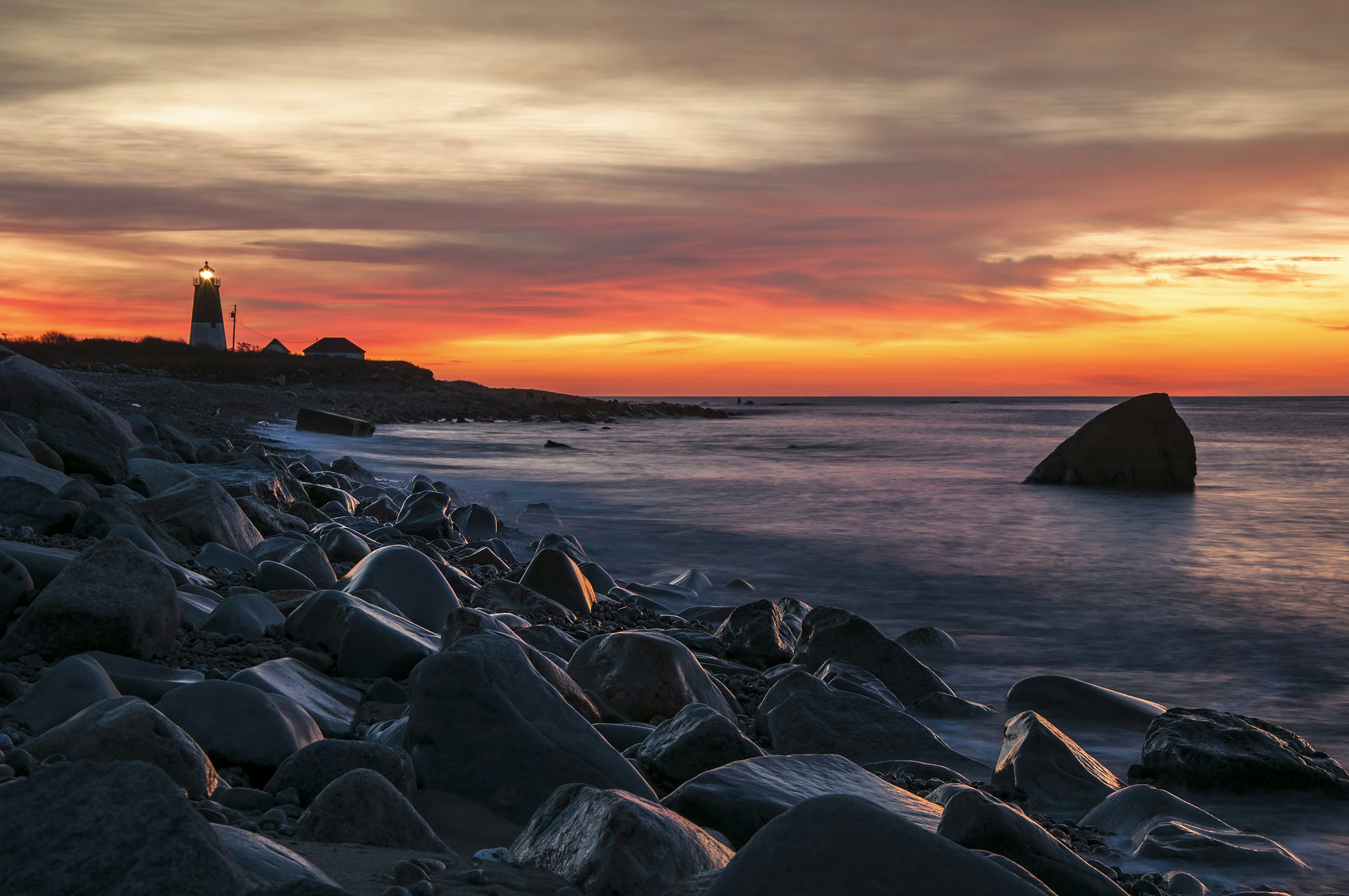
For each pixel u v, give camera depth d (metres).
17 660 5.06
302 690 5.26
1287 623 12.55
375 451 38.50
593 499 25.88
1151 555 17.94
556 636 7.63
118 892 1.99
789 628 10.58
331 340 115.00
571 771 4.12
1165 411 29.75
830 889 2.21
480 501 23.64
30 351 54.81
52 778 2.21
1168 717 7.07
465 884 2.82
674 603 13.41
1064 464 30.05
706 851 3.28
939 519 22.47
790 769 4.48
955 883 2.19
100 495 10.79
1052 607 13.57
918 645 11.05
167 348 68.19
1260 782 6.39
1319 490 29.45
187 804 2.15
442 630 7.64
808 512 23.58
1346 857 5.45
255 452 20.14
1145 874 4.78
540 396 85.81
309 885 2.02
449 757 4.14
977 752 7.34
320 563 8.97
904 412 141.25
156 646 5.42
